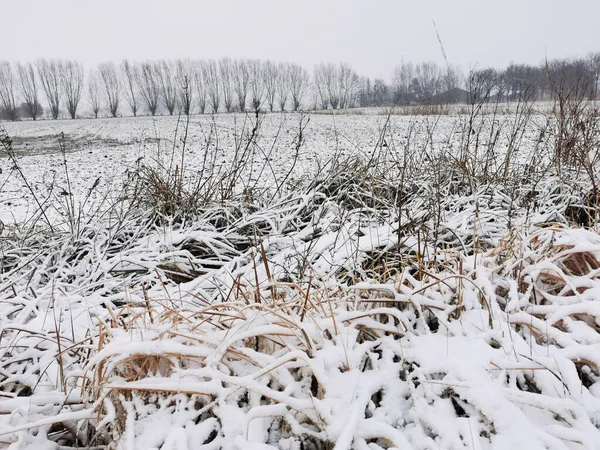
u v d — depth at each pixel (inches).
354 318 84.7
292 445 65.6
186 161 372.5
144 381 69.7
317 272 106.1
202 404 72.1
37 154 514.3
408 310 92.2
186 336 74.8
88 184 306.2
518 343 79.4
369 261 120.3
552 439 60.8
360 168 192.9
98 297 116.2
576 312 83.3
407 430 68.5
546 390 71.0
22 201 266.1
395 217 152.6
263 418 68.0
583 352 73.9
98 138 712.4
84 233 159.0
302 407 66.2
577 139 183.8
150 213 173.2
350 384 71.0
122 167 376.5
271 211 164.6
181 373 71.3
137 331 79.5
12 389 84.4
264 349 81.9
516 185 178.7
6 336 97.7
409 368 78.7
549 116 215.0
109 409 67.4
